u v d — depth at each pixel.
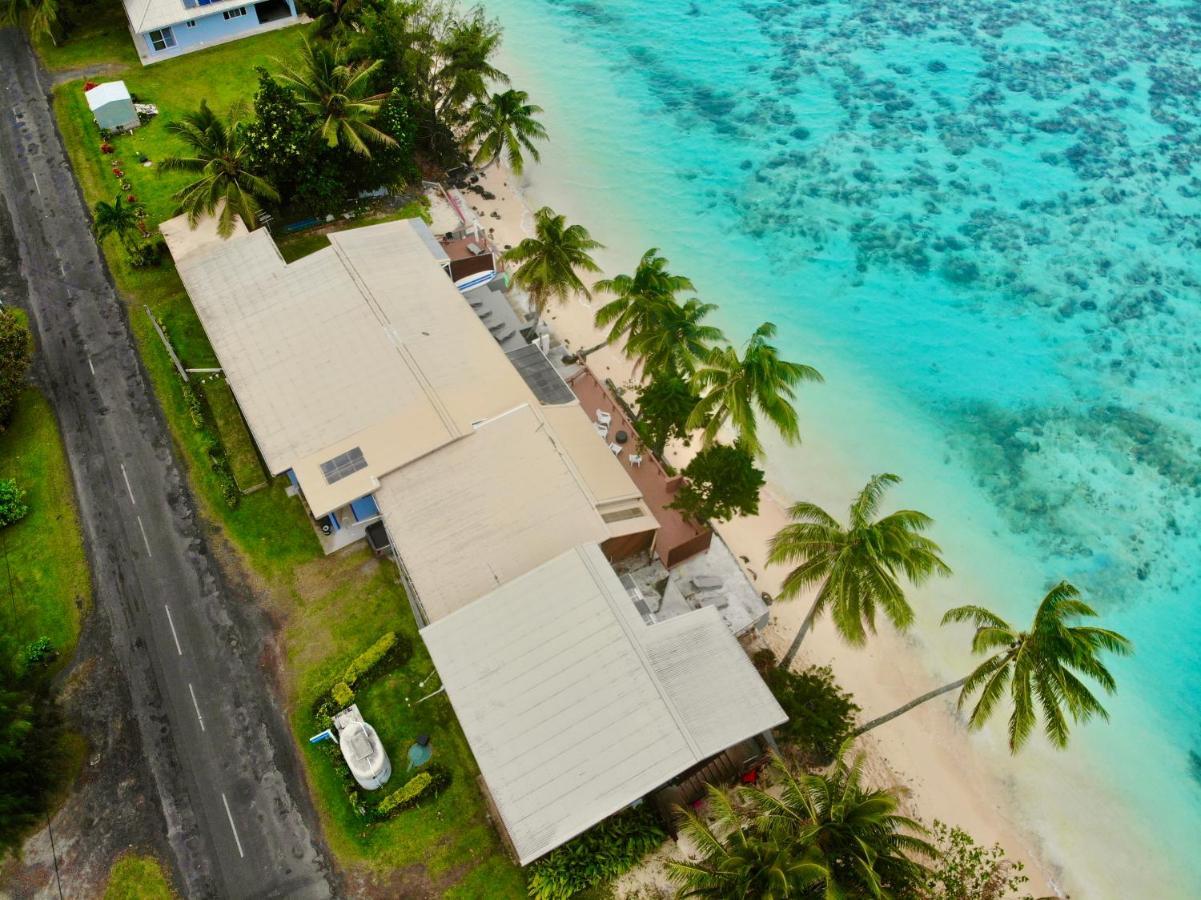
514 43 78.81
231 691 34.66
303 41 54.75
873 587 29.14
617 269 58.19
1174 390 52.22
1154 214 63.25
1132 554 44.81
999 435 50.03
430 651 31.14
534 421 37.94
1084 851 34.75
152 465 41.47
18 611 36.44
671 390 39.16
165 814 31.58
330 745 33.09
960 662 40.12
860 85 76.12
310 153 49.16
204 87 63.22
